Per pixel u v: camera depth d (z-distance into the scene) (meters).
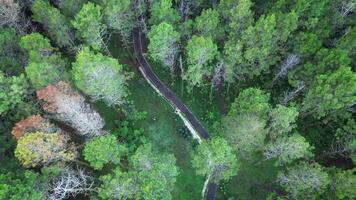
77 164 54.66
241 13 55.91
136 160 48.59
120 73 63.28
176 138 65.94
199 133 66.94
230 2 58.84
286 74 64.31
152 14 60.75
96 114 53.62
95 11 56.97
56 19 57.97
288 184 53.12
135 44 74.00
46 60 54.16
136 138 64.19
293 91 63.66
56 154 48.91
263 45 57.81
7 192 43.09
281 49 62.25
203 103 69.56
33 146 46.03
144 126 66.31
